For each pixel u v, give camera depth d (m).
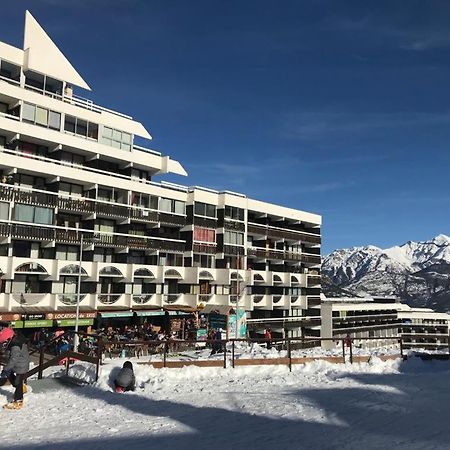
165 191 48.47
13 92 37.16
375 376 16.06
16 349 12.08
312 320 67.06
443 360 20.33
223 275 52.84
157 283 47.66
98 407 11.80
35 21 39.78
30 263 37.09
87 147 41.50
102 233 42.25
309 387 13.90
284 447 7.71
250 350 24.52
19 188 37.03
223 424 9.47
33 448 8.18
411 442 7.77
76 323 35.75
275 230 62.94
